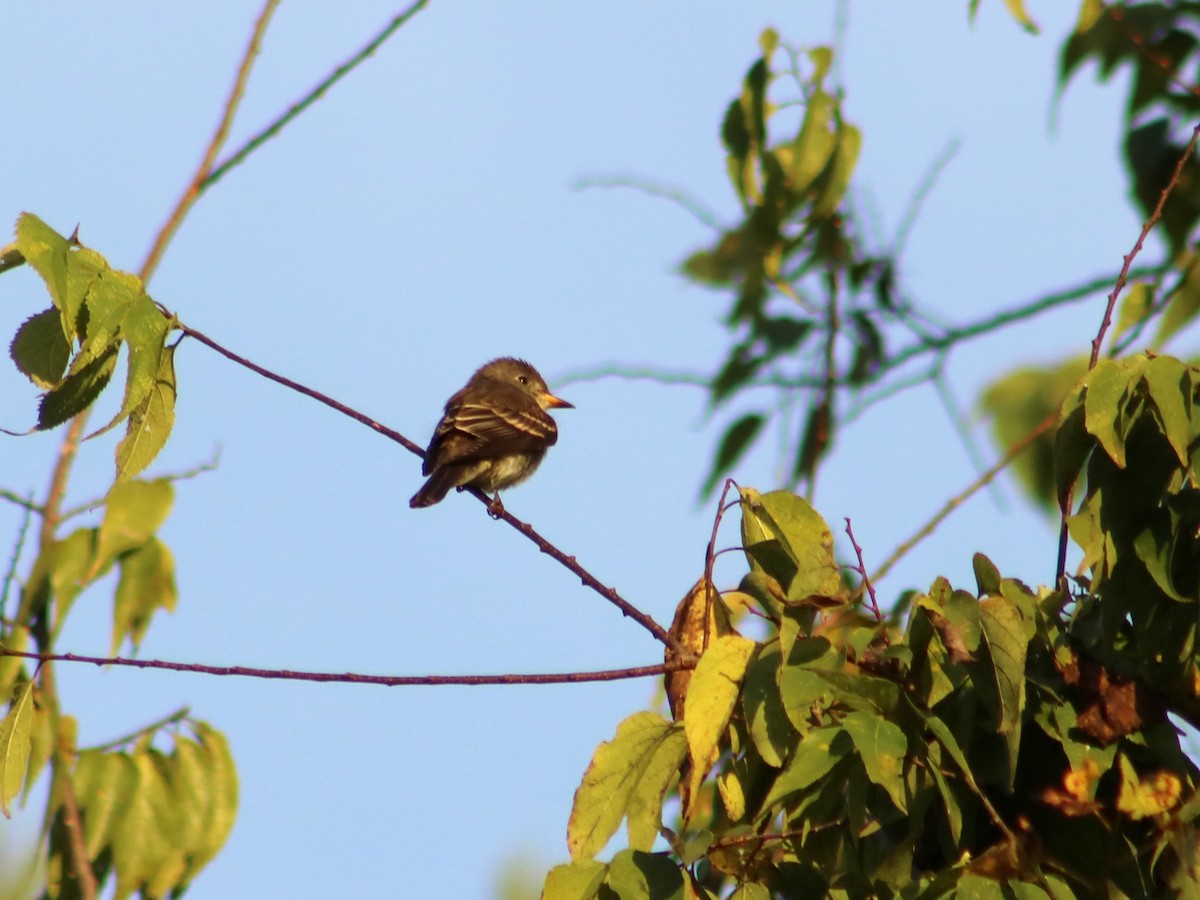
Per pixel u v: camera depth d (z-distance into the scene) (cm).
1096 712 682
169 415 827
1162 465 685
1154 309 989
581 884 644
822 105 1165
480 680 745
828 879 675
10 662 924
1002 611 636
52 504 963
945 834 679
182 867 927
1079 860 673
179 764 941
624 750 688
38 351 823
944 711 669
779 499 747
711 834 640
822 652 644
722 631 748
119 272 814
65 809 910
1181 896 669
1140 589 690
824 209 1173
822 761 622
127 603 950
